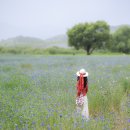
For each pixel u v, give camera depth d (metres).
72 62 34.50
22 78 17.69
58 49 85.25
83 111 10.05
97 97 11.95
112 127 9.29
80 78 10.08
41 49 83.69
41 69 25.83
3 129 8.62
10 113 9.65
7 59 44.03
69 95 12.95
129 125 9.35
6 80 17.09
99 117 9.83
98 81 15.88
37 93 13.54
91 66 27.75
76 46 92.44
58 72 21.12
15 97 12.51
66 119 8.99
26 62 36.34
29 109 10.09
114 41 98.62
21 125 8.80
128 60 38.72
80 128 8.45
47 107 10.44
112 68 25.77
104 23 91.00
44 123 8.80
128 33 99.69
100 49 96.00
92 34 88.94
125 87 14.89
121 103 11.82
